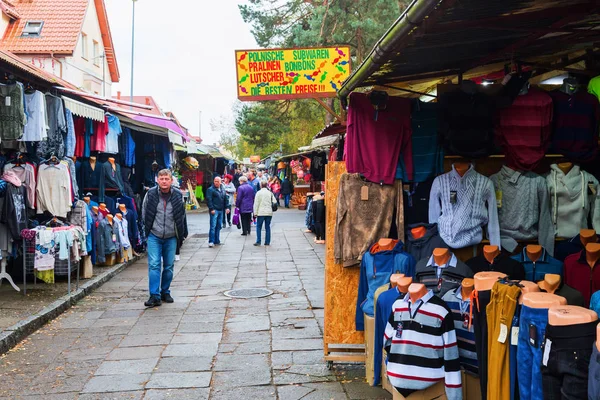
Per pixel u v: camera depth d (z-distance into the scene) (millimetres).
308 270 11539
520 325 3215
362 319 5164
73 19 26469
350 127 5262
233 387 5043
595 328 2826
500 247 5023
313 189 23469
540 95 5031
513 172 5066
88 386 5094
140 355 5984
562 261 4945
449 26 3807
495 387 3412
